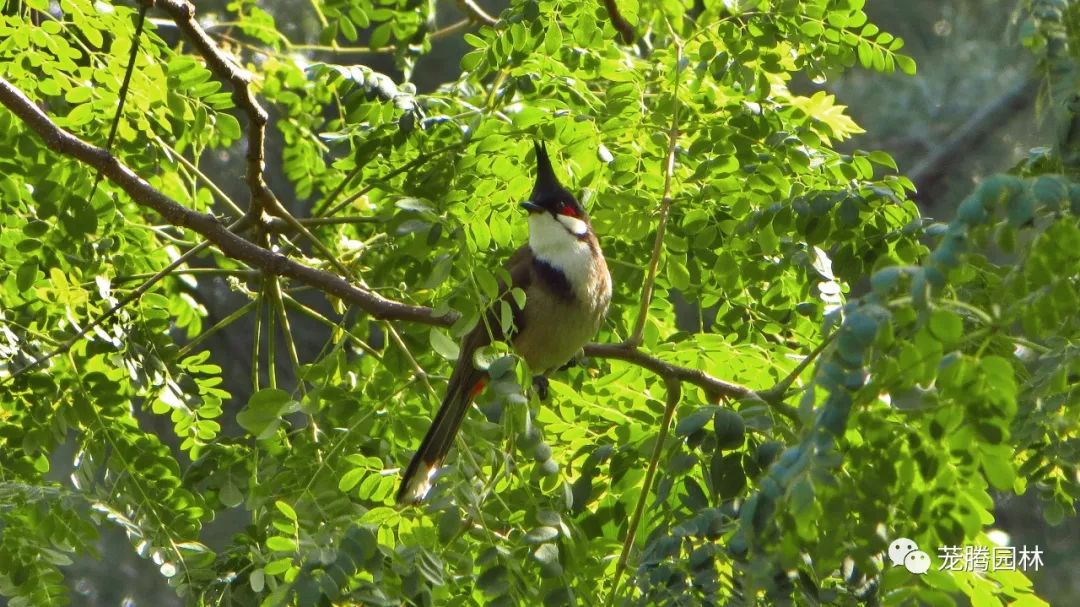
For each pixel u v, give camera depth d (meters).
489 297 6.05
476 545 6.13
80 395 7.39
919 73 17.22
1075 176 4.97
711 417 5.84
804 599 5.34
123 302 7.38
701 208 7.90
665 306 8.45
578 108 8.02
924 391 4.70
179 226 7.10
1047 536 15.28
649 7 8.88
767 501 4.47
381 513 5.90
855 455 4.77
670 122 7.93
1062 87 4.91
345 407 7.02
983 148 17.02
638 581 5.64
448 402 6.73
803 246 7.53
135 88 7.76
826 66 7.89
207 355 7.79
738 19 7.97
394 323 7.98
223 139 8.94
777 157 7.67
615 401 7.59
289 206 16.02
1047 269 4.45
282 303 7.70
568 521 6.12
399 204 6.18
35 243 7.51
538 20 7.75
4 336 7.40
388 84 7.86
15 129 7.76
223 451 7.36
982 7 17.25
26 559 6.85
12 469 7.34
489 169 7.82
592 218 7.86
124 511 7.14
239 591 6.48
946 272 4.18
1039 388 6.20
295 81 10.64
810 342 8.05
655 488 6.88
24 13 8.06
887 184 7.44
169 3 6.92
